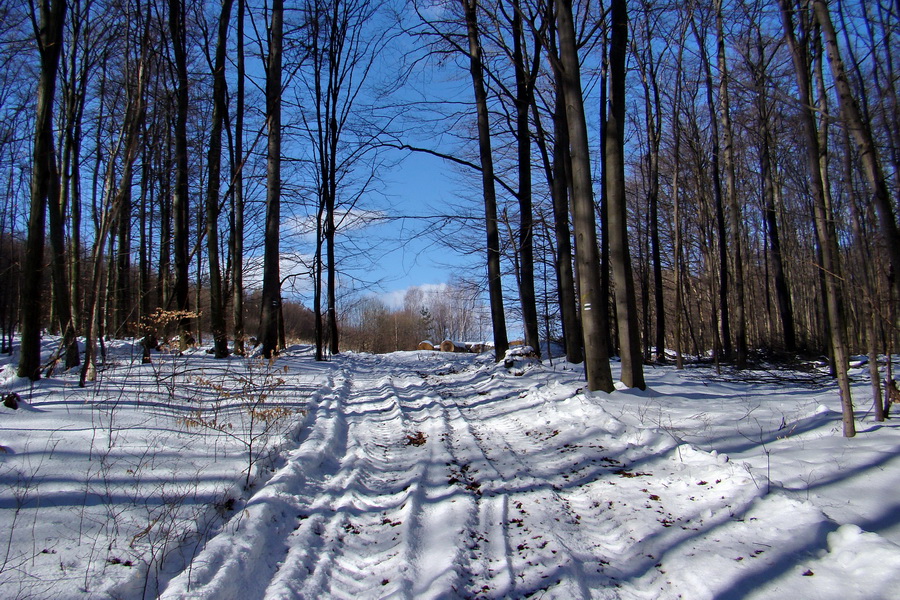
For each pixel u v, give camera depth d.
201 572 3.19
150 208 21.19
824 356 17.30
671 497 4.69
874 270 7.42
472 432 7.66
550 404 8.59
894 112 6.35
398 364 20.33
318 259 20.16
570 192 10.52
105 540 3.64
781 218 22.78
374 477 5.68
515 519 4.41
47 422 6.12
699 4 13.45
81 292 15.41
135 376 10.06
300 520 4.45
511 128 15.48
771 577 3.21
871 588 2.94
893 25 6.16
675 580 3.35
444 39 14.46
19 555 3.32
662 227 24.67
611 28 9.13
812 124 6.09
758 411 7.75
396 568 3.56
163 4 12.48
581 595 3.16
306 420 7.97
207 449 5.87
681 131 18.64
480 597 3.21
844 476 4.67
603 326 9.02
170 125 17.36
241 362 14.22
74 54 11.40
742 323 15.34
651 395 9.00
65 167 12.61
